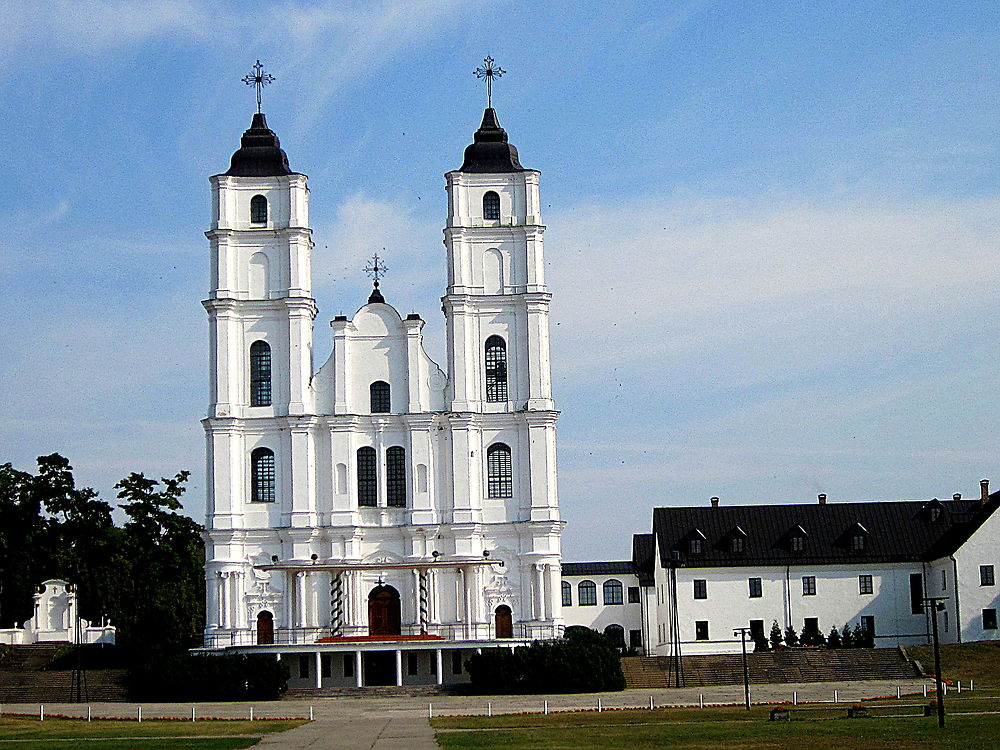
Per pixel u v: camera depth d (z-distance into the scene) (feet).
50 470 462.60
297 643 385.91
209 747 226.38
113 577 453.99
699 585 465.06
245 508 402.52
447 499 402.11
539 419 401.49
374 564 385.09
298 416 401.29
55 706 338.34
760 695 329.52
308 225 413.18
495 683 358.64
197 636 477.77
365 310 410.93
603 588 536.42
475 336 406.21
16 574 458.50
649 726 253.65
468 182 410.31
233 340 406.00
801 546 469.98
